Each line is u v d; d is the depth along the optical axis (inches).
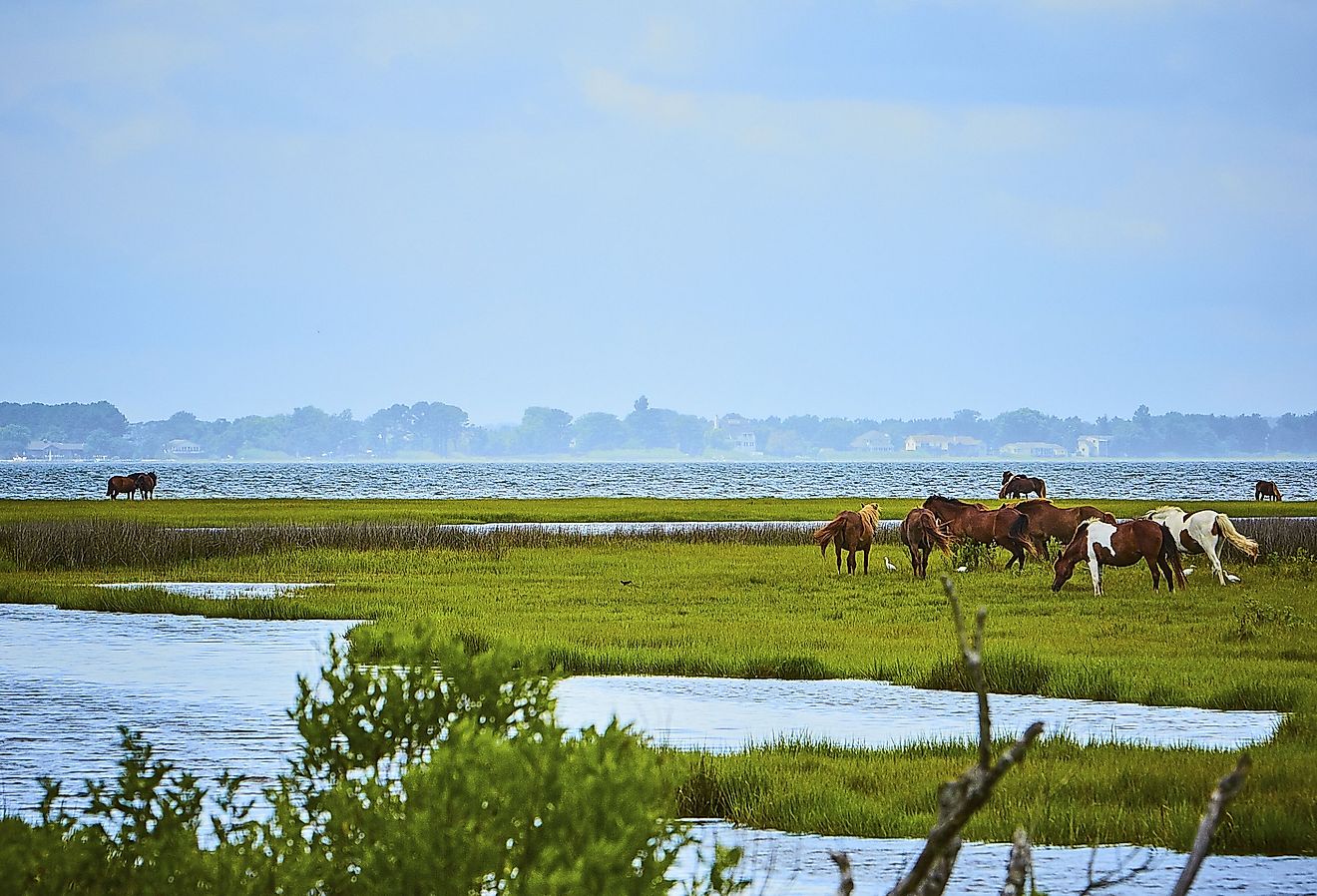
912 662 2960.1
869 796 1809.8
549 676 1310.3
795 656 3004.4
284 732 2289.6
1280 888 1439.5
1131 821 1680.6
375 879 950.4
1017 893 573.3
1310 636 3336.6
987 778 511.8
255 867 1030.4
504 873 941.8
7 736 2260.1
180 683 2827.3
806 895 1409.9
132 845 1067.9
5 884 991.0
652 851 959.6
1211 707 2568.9
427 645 1298.0
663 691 2741.1
